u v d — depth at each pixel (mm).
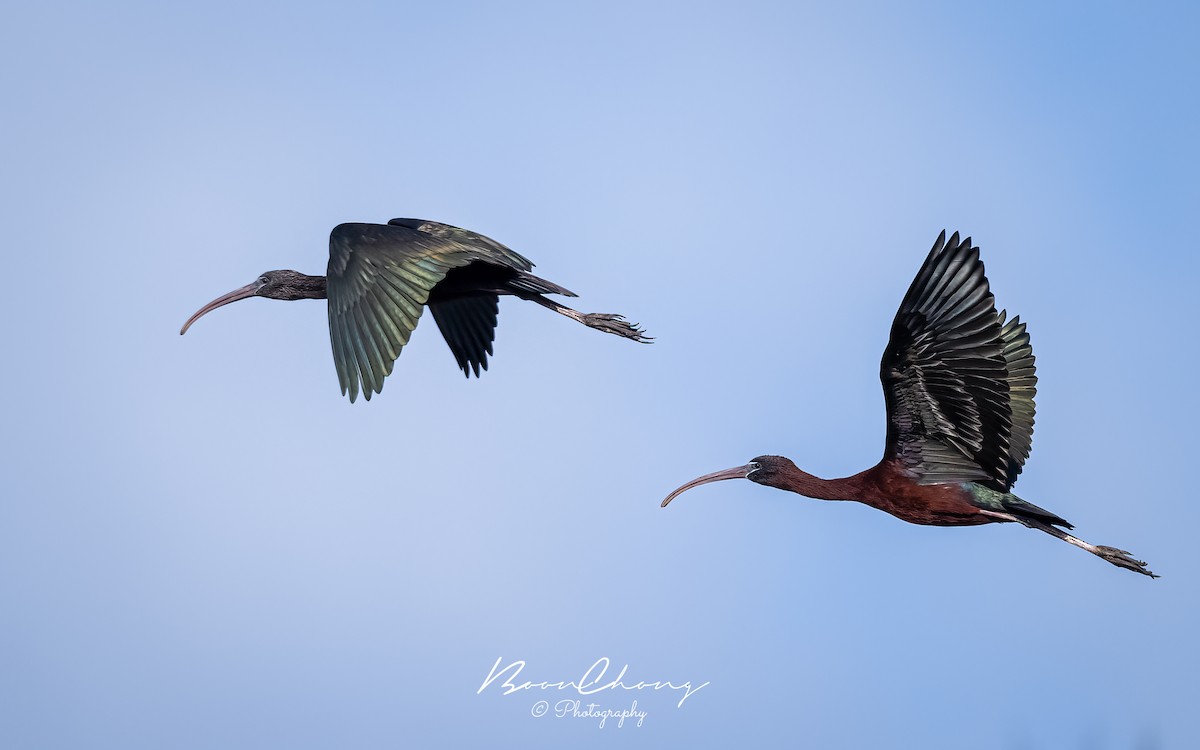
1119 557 15023
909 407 15391
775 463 17062
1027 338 16828
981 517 15508
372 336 13945
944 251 14555
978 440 15203
